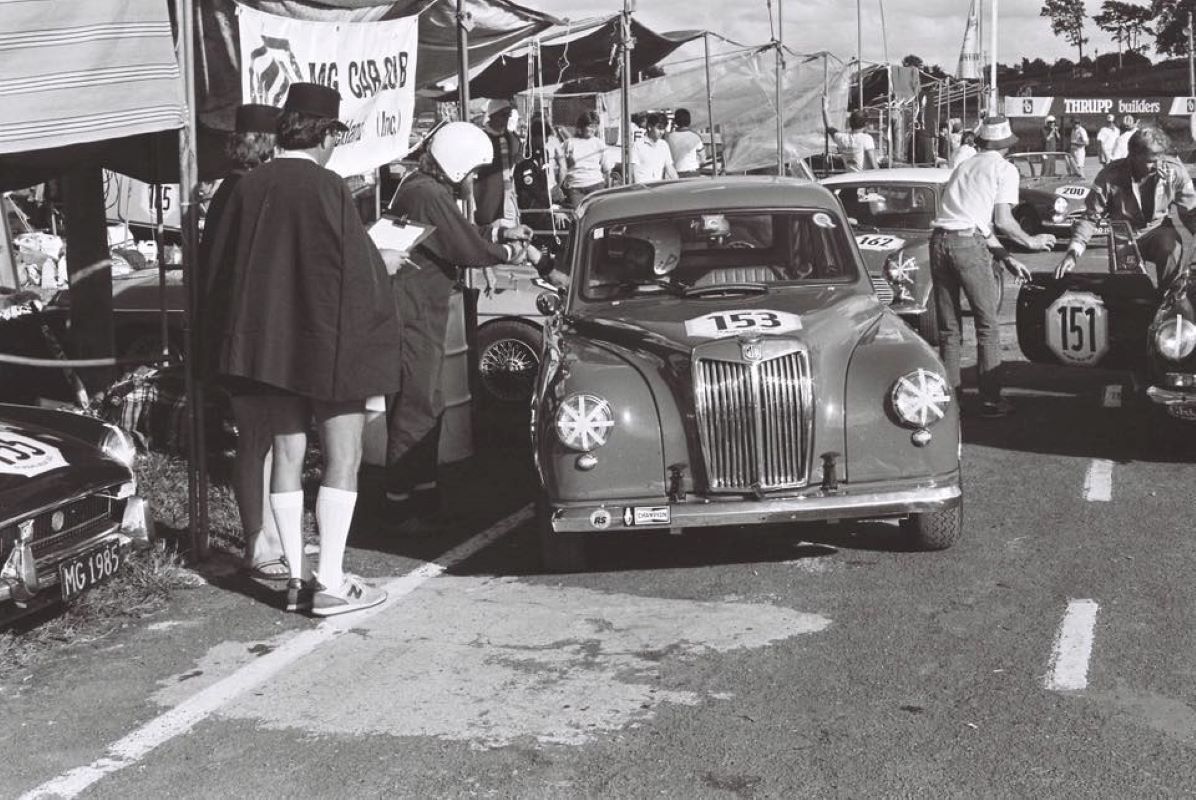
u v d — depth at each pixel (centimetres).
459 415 742
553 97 1752
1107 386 951
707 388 555
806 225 685
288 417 545
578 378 575
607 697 451
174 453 828
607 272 676
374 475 811
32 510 500
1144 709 423
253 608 568
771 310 609
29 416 585
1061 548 604
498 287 967
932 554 604
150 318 1055
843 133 1972
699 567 600
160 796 393
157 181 720
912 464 565
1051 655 472
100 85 577
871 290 669
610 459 560
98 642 532
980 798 367
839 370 574
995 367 900
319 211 522
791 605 540
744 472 560
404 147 863
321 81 760
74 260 896
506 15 1056
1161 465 754
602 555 628
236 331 524
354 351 524
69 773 411
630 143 1373
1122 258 880
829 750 402
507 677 475
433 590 584
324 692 468
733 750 404
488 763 403
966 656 475
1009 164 885
